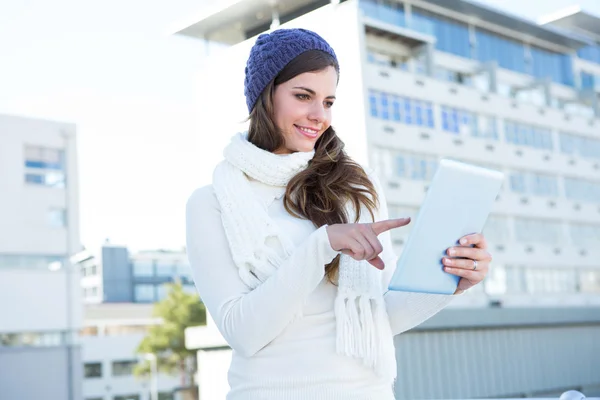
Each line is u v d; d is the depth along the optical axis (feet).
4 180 73.46
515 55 84.23
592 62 87.56
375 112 67.51
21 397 69.97
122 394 106.01
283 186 3.97
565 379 57.47
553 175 88.84
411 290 3.35
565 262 87.86
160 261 122.42
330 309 3.69
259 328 3.43
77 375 73.36
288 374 3.57
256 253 3.74
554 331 57.41
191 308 105.81
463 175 3.21
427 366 48.08
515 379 53.06
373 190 4.01
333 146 4.03
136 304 113.09
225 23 52.21
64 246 75.31
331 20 53.67
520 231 85.71
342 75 54.08
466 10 76.64
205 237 3.84
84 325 109.40
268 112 3.95
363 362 3.62
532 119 86.28
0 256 72.23
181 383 104.12
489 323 52.54
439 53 74.95
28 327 71.72
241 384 3.67
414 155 69.97
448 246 3.35
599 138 92.12
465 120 77.92
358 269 3.71
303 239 3.82
